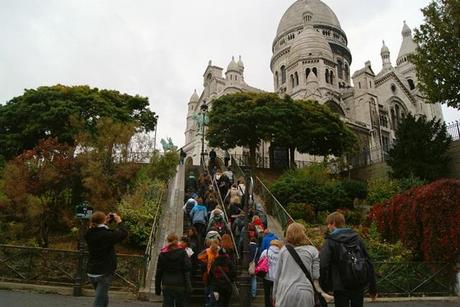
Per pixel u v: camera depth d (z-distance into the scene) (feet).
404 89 242.17
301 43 233.14
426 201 53.57
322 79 218.59
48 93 113.29
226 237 30.50
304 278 17.28
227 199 55.16
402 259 52.26
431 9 66.03
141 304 35.50
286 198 80.84
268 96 127.54
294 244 18.45
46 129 106.83
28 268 40.65
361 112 213.46
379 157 121.29
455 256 48.21
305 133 122.72
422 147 90.79
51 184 63.31
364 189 89.15
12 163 65.16
